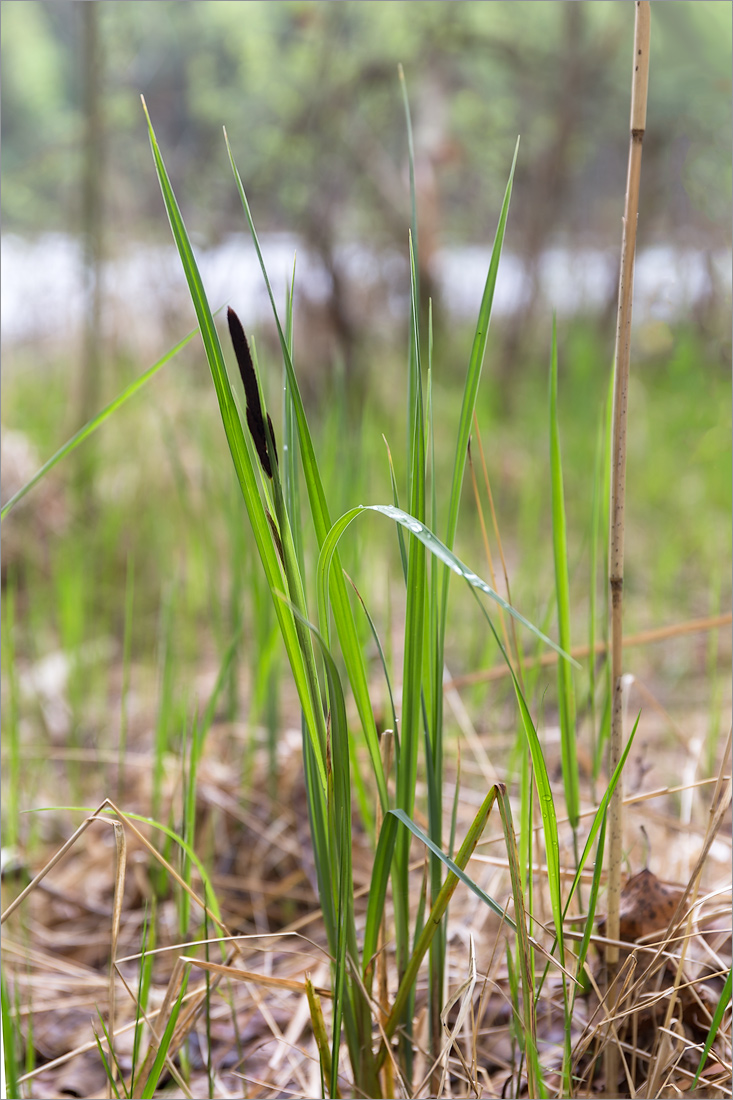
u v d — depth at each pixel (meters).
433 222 3.94
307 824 1.37
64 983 1.17
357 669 0.92
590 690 1.07
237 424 0.87
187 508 1.88
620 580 0.93
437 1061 0.96
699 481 2.67
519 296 4.11
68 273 3.21
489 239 4.83
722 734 1.62
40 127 4.73
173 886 1.29
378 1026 1.02
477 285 4.41
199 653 2.10
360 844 1.35
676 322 2.38
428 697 0.96
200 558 1.92
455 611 2.18
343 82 4.04
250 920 1.27
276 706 1.37
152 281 3.02
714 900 1.08
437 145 4.02
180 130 4.15
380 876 0.94
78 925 1.27
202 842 1.37
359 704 0.92
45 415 2.77
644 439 3.16
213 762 1.52
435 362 3.87
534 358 4.08
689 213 3.11
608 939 0.97
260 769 1.52
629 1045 0.98
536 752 0.87
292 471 0.94
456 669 1.99
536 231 4.14
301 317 3.60
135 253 3.08
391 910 1.21
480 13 4.42
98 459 2.57
